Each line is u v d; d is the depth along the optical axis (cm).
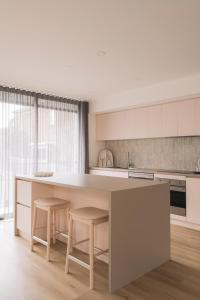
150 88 446
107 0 201
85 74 383
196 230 379
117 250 213
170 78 404
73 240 299
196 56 315
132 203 228
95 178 305
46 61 330
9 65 344
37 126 482
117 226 214
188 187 386
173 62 335
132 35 260
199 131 400
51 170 504
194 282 225
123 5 207
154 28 245
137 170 467
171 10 215
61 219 320
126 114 518
